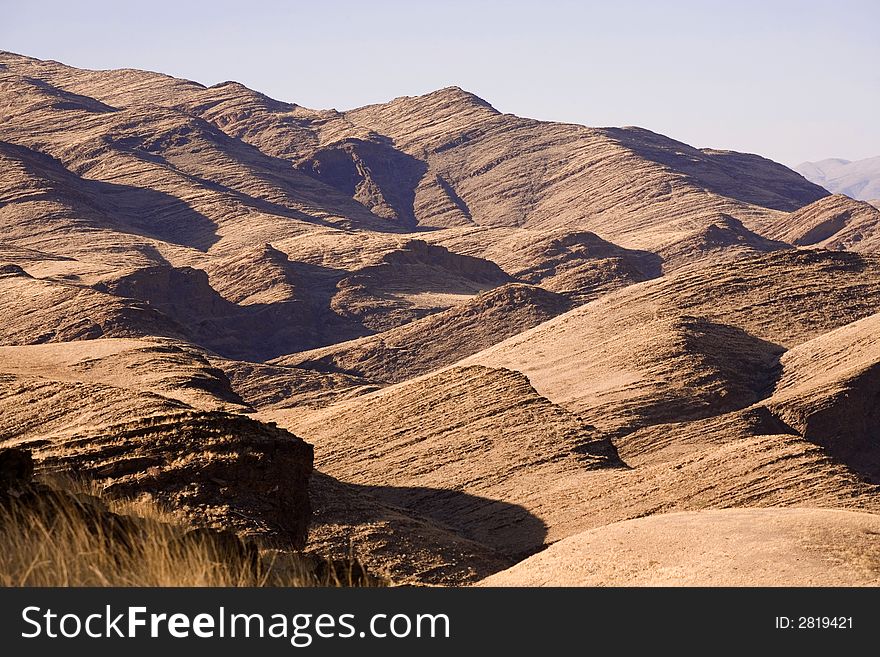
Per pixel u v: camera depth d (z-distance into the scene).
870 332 116.31
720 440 97.38
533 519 70.44
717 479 69.38
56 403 80.25
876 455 101.62
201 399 97.06
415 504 76.38
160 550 11.02
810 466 70.00
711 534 20.30
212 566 11.16
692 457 73.31
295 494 40.47
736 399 107.00
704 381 108.94
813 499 66.25
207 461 38.97
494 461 80.44
